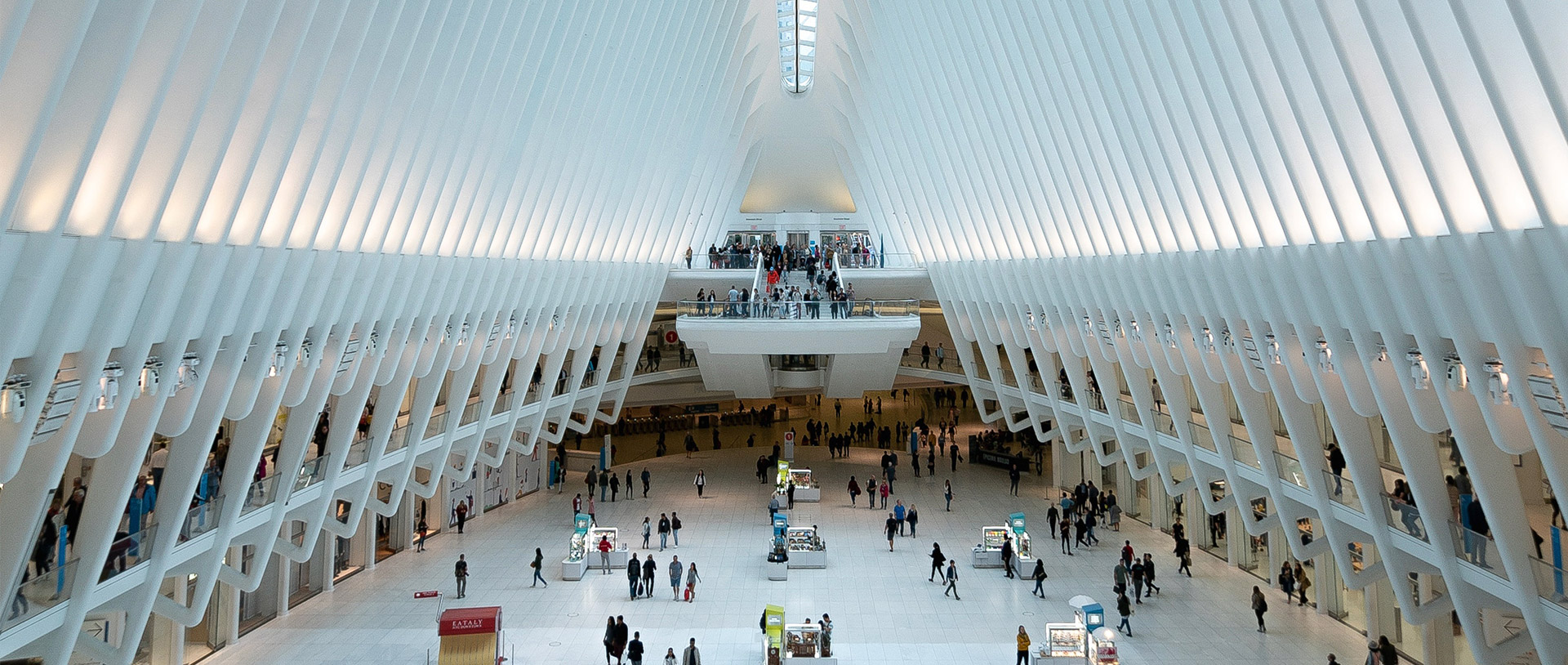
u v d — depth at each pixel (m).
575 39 15.26
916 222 27.59
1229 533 20.19
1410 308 9.21
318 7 9.05
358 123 10.48
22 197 7.03
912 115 23.03
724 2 22.00
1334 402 12.18
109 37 6.60
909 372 32.03
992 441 33.59
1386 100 8.35
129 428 9.43
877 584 19.09
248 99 8.83
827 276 28.66
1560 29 6.21
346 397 14.63
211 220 9.16
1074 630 14.73
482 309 17.09
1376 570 13.48
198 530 11.60
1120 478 25.36
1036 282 20.31
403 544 21.89
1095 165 14.75
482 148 14.23
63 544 9.43
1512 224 7.61
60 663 9.38
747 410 43.94
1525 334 7.96
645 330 28.39
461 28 11.74
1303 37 8.64
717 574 19.86
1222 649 15.18
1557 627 9.34
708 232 32.41
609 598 18.31
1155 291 15.56
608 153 19.17
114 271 8.16
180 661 14.35
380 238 12.56
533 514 25.67
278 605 17.19
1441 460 12.99
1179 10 10.45
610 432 39.50
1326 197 9.98
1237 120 10.63
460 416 18.98
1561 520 11.20
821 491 28.08
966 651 15.52
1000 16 15.59
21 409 7.44
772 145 35.62
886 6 21.55
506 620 17.00
